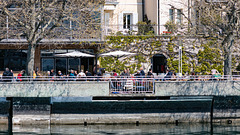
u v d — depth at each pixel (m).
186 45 31.83
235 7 23.92
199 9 26.00
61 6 24.73
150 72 26.39
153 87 22.67
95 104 23.31
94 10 27.83
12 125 22.69
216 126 22.97
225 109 23.77
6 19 26.91
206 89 22.84
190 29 26.62
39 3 24.56
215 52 31.88
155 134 20.77
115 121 23.36
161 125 23.25
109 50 31.50
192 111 23.78
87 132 21.19
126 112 23.48
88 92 22.42
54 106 23.27
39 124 22.88
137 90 22.86
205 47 31.89
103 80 24.05
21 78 22.75
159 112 23.61
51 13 24.31
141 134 20.73
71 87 22.41
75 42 30.69
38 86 22.38
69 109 23.31
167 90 22.69
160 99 23.77
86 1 25.02
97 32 26.48
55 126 22.81
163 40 31.81
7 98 23.44
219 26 25.05
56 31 27.16
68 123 23.19
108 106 23.42
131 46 31.67
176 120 23.61
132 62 31.69
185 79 25.12
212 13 24.97
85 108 23.36
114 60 31.58
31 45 24.33
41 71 30.66
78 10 24.72
